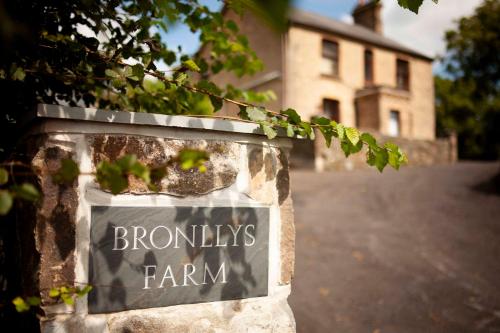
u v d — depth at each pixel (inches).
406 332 133.6
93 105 88.3
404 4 52.1
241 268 68.6
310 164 527.5
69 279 56.9
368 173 499.2
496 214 281.9
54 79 72.7
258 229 70.7
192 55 98.4
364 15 823.7
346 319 142.9
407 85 732.0
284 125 65.9
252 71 100.0
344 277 183.2
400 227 266.8
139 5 71.6
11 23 31.2
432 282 178.2
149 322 61.2
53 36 68.1
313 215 294.2
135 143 61.9
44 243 55.6
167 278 62.8
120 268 60.1
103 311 58.9
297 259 205.2
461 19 618.5
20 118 67.4
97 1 68.7
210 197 66.9
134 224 61.4
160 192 63.2
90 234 58.7
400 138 610.5
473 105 987.3
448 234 249.4
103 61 70.4
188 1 76.0
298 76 579.5
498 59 609.6
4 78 62.4
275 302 71.6
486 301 158.9
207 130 66.6
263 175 72.0
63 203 57.2
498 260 204.4
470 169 494.0
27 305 48.5
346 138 67.7
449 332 134.0
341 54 639.8
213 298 66.0
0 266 73.8
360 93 652.7
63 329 56.4
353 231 256.4
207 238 66.1
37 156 56.2
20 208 65.1
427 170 517.3
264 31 605.3
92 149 59.5
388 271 190.7
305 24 587.8
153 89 100.2
